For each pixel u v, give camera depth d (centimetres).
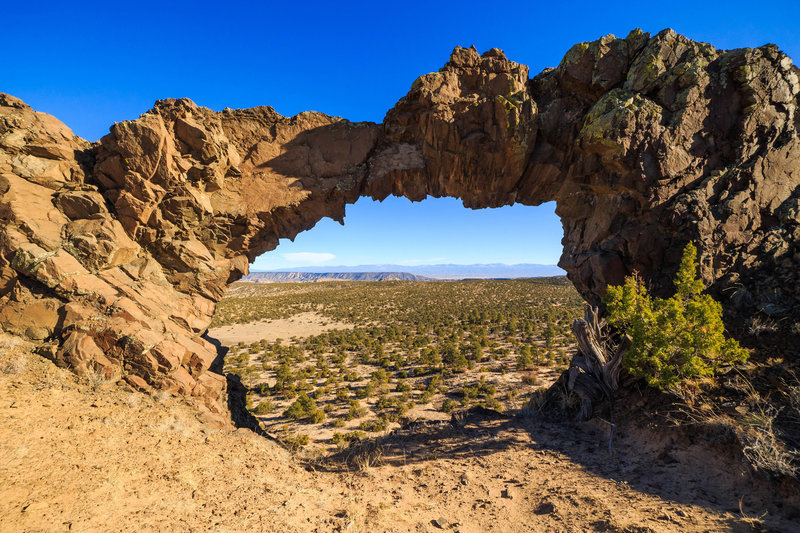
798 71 1146
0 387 726
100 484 547
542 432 1088
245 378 4256
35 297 909
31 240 941
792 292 1003
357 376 4169
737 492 637
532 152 1259
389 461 943
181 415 886
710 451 762
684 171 1136
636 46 1173
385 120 1284
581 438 1029
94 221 1034
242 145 1256
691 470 742
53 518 441
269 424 2834
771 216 1140
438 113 1180
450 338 5834
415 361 4806
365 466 899
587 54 1199
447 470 874
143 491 568
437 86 1202
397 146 1291
